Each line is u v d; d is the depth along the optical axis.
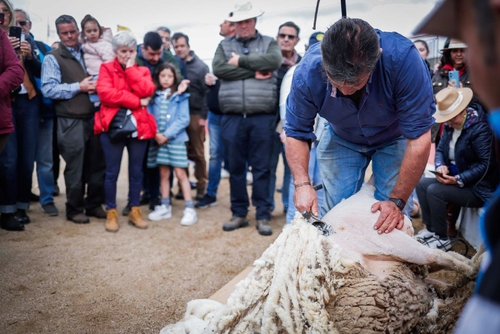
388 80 1.87
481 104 3.13
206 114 5.31
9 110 3.20
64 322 2.49
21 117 3.90
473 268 1.90
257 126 4.02
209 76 4.81
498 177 3.13
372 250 1.88
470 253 3.37
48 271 3.15
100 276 3.12
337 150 2.44
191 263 3.41
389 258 1.90
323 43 1.71
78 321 2.51
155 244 3.81
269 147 4.09
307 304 1.73
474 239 3.45
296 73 2.07
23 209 4.14
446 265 1.90
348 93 1.87
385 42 1.86
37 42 4.50
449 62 3.87
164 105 4.43
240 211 4.28
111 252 3.58
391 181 2.22
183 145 4.48
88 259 3.41
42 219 4.32
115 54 4.03
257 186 4.15
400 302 1.78
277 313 1.75
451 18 0.68
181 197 5.43
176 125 4.38
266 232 4.08
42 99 4.27
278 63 3.92
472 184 3.21
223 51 4.05
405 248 1.89
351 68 1.66
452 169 3.46
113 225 4.10
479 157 3.13
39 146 4.39
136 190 4.29
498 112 0.67
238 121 4.07
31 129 3.99
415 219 4.37
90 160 4.38
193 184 6.12
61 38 4.04
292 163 2.23
